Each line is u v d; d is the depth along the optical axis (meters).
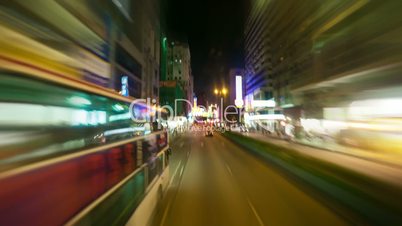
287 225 7.29
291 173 13.78
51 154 3.15
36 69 2.88
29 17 4.39
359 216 7.31
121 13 21.38
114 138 5.42
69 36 5.96
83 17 6.94
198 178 14.11
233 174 15.27
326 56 24.97
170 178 14.09
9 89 2.62
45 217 2.78
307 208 8.83
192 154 25.80
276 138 33.00
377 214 6.58
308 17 28.75
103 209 4.23
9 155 2.59
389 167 11.40
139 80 30.75
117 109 5.67
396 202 6.06
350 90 22.16
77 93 3.82
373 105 19.47
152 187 8.15
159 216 8.12
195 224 7.43
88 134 4.20
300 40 32.34
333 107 25.41
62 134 3.42
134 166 6.27
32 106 2.90
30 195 2.57
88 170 3.77
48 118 3.15
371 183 7.08
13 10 3.96
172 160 21.48
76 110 3.80
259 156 22.31
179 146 34.88
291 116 36.81
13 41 3.88
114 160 4.87
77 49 6.34
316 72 27.53
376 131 18.95
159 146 9.91
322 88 27.19
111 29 12.43
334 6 21.88
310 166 11.12
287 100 38.66
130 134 6.64
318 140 27.02
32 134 2.89
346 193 8.02
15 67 2.59
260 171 16.30
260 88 56.03
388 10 15.42
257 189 11.64
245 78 77.69
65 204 3.16
